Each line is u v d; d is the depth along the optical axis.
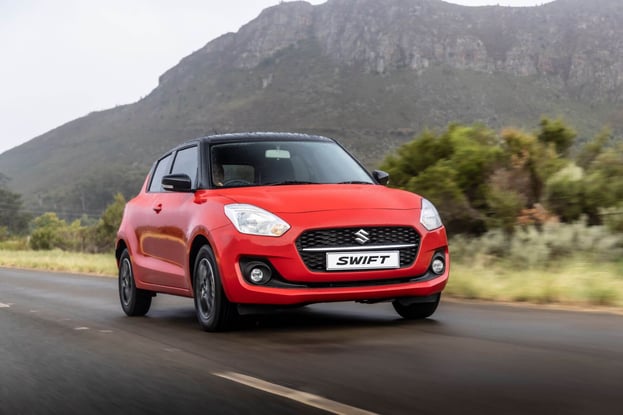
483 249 11.77
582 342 5.45
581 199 12.16
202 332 6.92
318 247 6.37
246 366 5.03
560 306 7.93
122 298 9.14
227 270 6.49
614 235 11.16
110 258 26.45
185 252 7.28
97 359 5.57
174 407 3.95
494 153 13.43
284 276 6.36
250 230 6.43
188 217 7.26
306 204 6.57
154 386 4.50
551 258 10.98
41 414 3.98
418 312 7.16
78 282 15.70
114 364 5.32
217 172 7.44
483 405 3.71
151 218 8.31
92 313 9.24
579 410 3.56
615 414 3.47
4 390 4.61
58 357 5.73
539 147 13.21
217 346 5.98
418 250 6.59
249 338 6.35
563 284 8.45
